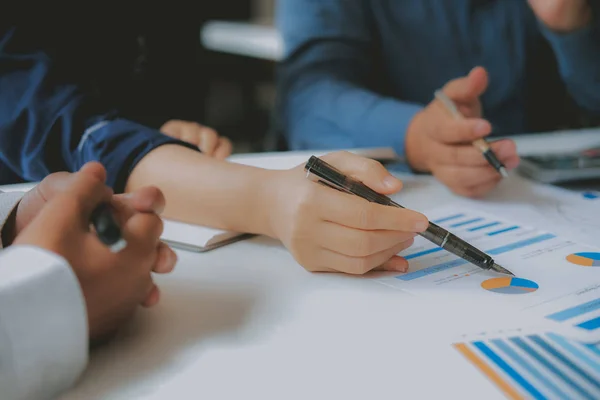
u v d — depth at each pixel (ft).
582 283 1.41
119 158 1.87
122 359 1.12
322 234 1.44
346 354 1.13
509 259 1.56
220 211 1.69
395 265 1.50
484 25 3.65
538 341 1.16
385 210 1.41
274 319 1.26
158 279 1.46
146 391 1.02
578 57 3.11
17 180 2.44
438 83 3.69
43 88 2.02
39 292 0.94
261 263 1.56
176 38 3.58
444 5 3.58
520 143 2.81
